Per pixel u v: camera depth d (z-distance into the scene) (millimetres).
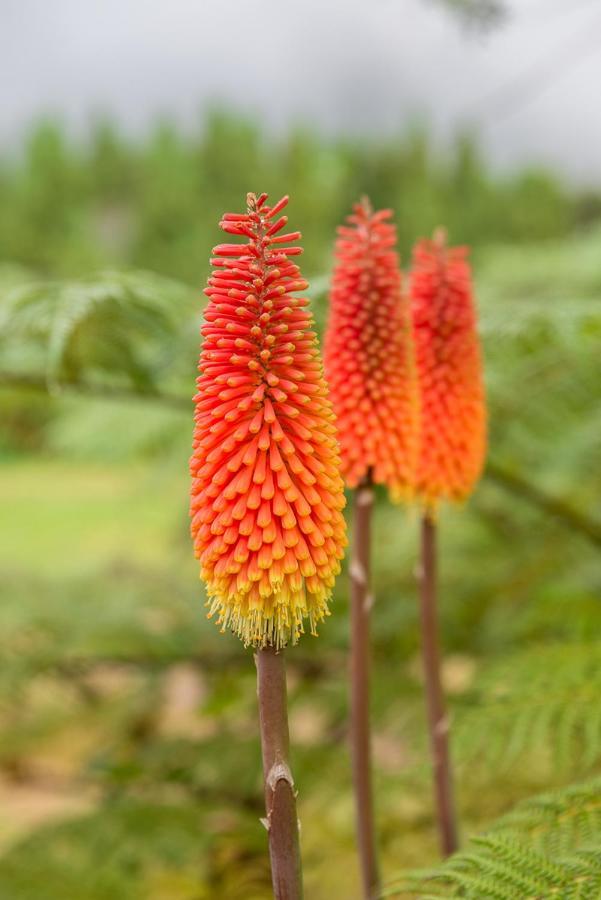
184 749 5309
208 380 1841
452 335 2836
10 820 6840
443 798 2949
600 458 6219
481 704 3449
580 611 4762
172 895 5293
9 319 4352
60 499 14938
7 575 6910
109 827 4613
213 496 1825
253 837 4773
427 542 2951
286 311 1785
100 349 4828
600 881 2033
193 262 48781
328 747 5047
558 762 3045
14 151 55469
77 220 49156
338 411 2611
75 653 5996
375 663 5879
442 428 2848
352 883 5078
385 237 2621
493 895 2035
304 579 1883
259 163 52625
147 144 53844
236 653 6055
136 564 7438
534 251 9602
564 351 5020
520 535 6594
